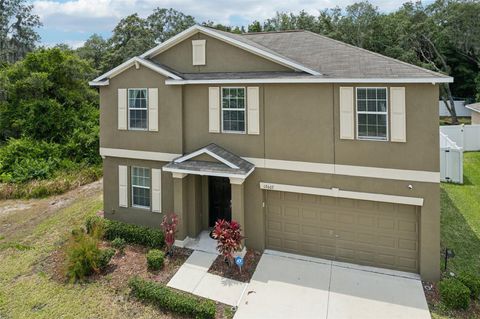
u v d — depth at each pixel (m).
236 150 13.11
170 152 14.00
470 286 9.91
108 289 10.69
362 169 11.45
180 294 10.11
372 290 10.50
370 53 13.75
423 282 10.88
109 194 15.38
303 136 12.12
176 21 71.12
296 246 12.82
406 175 10.94
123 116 14.59
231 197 13.09
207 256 12.58
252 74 13.08
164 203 14.34
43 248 13.39
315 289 10.60
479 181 20.44
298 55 14.37
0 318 9.47
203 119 13.53
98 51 59.78
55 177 21.77
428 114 10.55
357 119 11.40
